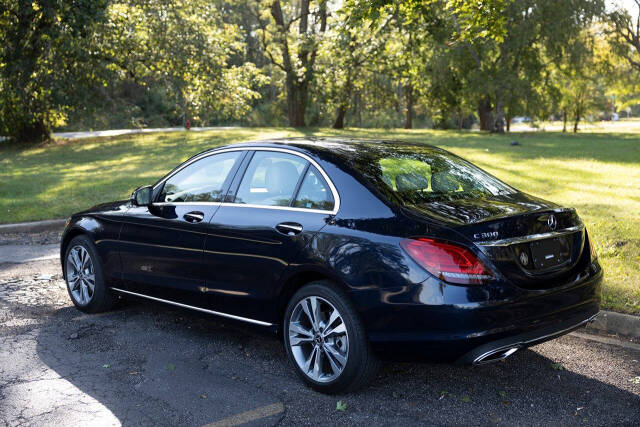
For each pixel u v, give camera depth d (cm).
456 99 4784
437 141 2953
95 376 426
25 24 2270
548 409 368
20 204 1238
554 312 364
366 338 369
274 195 431
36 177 1803
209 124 6850
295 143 448
